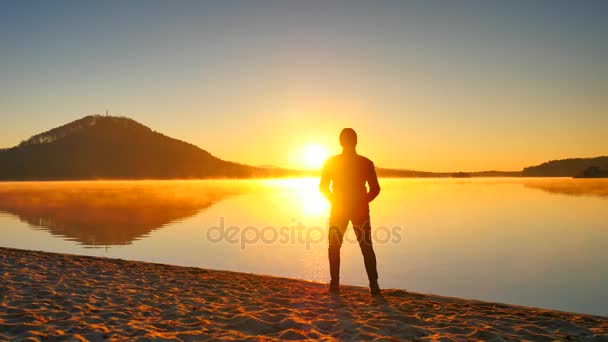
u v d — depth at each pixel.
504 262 12.74
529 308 5.03
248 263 11.99
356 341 3.69
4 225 21.48
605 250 14.78
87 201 43.94
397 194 55.91
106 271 7.01
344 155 5.84
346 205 5.76
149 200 45.16
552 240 17.08
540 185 96.06
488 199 43.81
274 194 62.47
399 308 4.91
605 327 4.20
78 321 4.15
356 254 13.52
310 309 4.80
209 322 4.21
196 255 13.21
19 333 3.77
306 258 12.78
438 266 12.08
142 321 4.22
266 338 3.72
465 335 3.91
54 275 6.51
